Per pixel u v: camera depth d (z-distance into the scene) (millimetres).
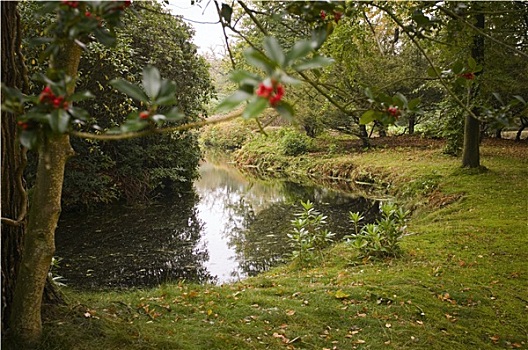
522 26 7531
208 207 12008
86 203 10773
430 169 12148
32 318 2793
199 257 7859
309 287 4988
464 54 7844
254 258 7797
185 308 4043
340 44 5648
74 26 1276
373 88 1957
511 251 6031
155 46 11062
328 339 3697
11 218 2920
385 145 18141
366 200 12031
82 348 2861
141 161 12297
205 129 30922
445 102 11820
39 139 1204
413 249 6430
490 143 16047
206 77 13008
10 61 2732
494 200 8703
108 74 9031
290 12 1985
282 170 18859
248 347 3369
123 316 3547
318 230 9344
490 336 3949
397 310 4297
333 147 18688
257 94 885
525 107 2000
